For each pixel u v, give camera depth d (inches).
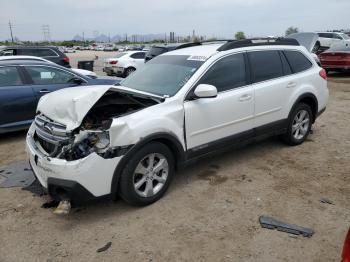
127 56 682.2
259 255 121.7
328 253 122.6
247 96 186.4
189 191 167.3
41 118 157.4
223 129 179.3
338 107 352.8
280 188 170.1
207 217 145.2
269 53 205.3
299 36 617.9
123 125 137.9
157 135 148.3
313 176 183.9
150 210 151.3
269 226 137.5
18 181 183.2
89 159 132.3
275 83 201.9
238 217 144.9
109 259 121.0
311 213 147.3
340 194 164.1
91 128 143.0
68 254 124.2
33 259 122.1
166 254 123.0
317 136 253.0
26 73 262.5
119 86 185.8
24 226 141.6
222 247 126.3
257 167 195.3
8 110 251.1
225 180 179.0
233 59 185.6
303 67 224.8
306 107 226.5
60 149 137.7
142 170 148.9
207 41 218.5
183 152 163.0
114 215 148.0
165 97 159.5
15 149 237.9
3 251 126.5
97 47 3587.6
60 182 132.4
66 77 284.2
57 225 141.9
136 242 129.9
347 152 219.5
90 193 135.2
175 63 186.2
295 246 126.3
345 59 547.2
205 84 163.6
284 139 225.3
